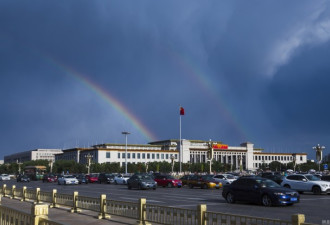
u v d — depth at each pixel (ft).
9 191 87.20
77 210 54.34
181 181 146.20
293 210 59.82
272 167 531.91
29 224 24.39
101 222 44.04
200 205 29.86
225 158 590.55
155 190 122.52
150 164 455.63
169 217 34.24
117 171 450.30
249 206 66.49
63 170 460.14
